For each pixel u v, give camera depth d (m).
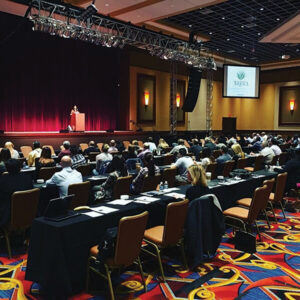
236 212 4.81
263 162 9.58
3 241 4.64
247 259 4.26
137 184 5.57
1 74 12.37
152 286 3.53
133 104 16.70
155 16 11.52
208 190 4.18
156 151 10.41
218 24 13.21
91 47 15.38
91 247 3.46
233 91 17.86
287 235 5.16
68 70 14.59
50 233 3.16
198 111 20.38
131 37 12.24
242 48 17.36
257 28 13.73
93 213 3.62
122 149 11.78
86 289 3.38
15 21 12.34
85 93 15.33
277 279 3.72
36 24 9.45
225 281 3.66
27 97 13.27
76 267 3.32
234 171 6.11
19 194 4.06
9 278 3.65
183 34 14.28
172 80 16.17
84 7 10.70
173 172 6.77
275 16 12.18
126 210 3.82
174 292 3.41
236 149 9.32
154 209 4.20
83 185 4.82
